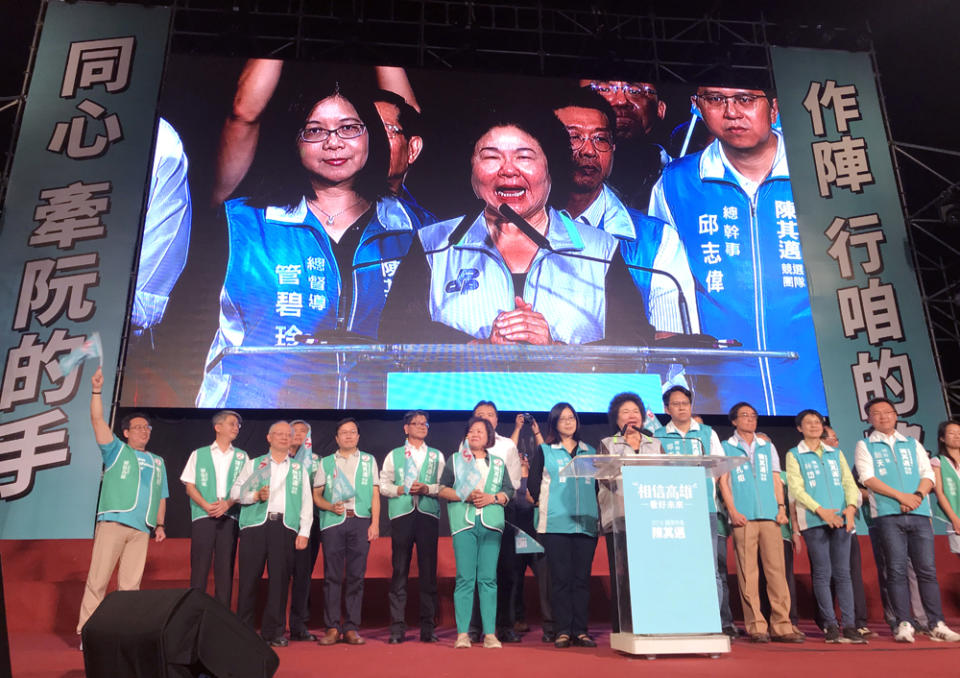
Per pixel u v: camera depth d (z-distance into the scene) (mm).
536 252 6586
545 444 3914
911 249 6887
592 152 6879
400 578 3986
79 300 6059
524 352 6363
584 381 6359
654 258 6672
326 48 7535
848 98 7328
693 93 7148
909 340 6609
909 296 6738
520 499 4418
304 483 4008
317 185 6543
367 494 4117
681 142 7008
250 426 6402
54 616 4648
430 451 4199
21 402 5773
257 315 6211
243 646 2168
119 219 6289
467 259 6523
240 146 6555
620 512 3340
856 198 7004
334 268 6383
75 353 5906
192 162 6461
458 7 7766
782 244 6809
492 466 3881
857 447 4172
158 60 6742
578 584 3691
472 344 6348
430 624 3936
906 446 4105
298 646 3791
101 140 6477
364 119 6730
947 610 5148
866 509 4449
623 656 3207
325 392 6145
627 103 7043
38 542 5254
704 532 3281
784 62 7430
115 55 6719
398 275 6426
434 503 4090
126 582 3961
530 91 6988
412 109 6820
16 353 5883
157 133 6473
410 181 6652
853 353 6578
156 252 6227
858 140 7176
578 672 2811
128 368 5973
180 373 6035
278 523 3861
